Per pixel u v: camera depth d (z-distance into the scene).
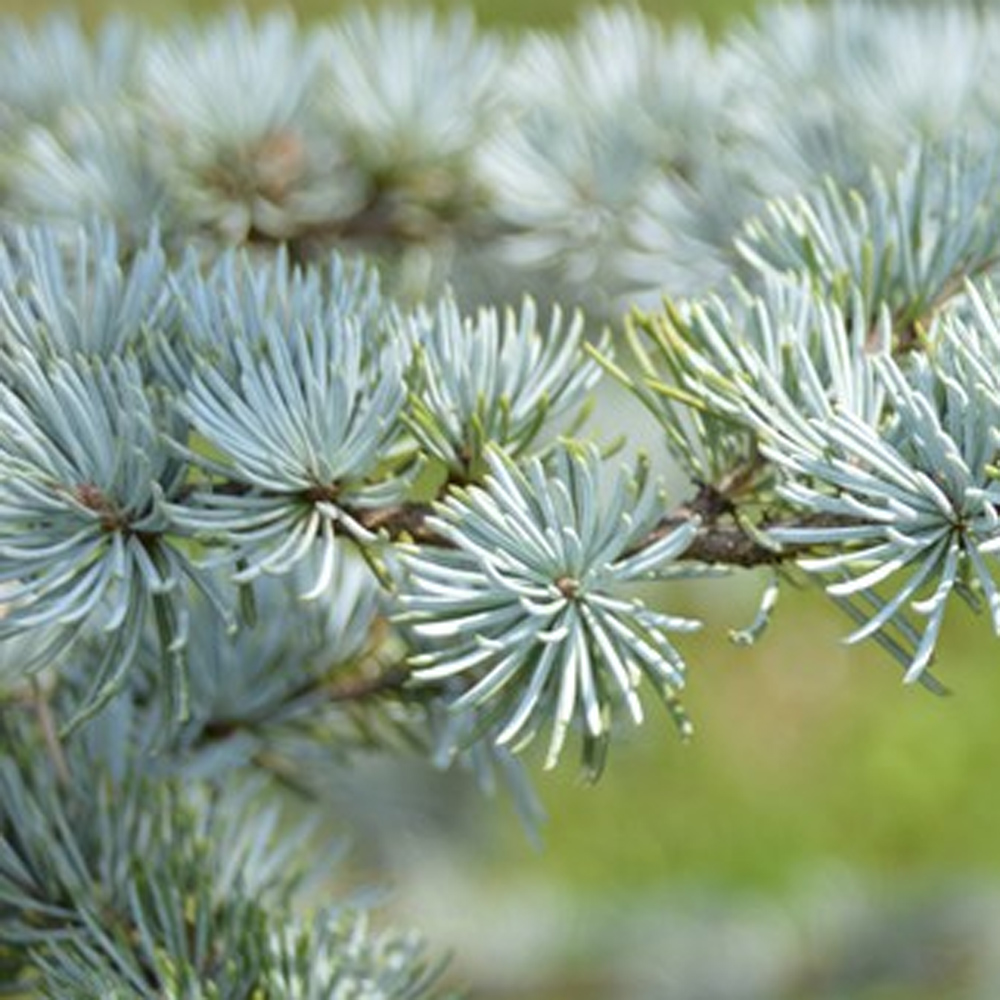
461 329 0.56
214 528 0.53
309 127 0.76
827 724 1.84
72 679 0.63
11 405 0.53
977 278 0.59
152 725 0.63
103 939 0.58
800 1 0.78
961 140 0.63
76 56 0.79
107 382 0.54
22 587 0.53
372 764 0.86
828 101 0.75
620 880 1.70
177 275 0.57
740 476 0.55
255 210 0.75
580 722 0.55
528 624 0.52
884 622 0.52
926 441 0.52
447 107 0.76
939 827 1.80
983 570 0.52
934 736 1.84
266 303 0.56
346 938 0.61
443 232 0.77
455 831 0.92
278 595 0.64
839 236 0.60
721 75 0.77
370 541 0.54
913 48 0.76
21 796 0.60
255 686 0.64
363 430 0.54
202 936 0.59
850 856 1.78
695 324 0.56
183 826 0.61
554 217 0.76
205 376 0.54
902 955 1.12
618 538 0.53
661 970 1.12
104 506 0.54
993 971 1.11
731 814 1.77
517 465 0.55
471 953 1.09
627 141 0.76
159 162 0.75
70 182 0.73
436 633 0.52
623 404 0.79
